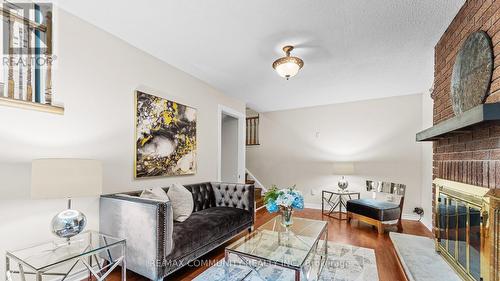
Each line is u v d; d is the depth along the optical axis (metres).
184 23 2.13
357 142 4.83
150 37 2.39
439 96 2.37
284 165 5.64
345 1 1.79
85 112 2.12
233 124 4.95
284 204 2.32
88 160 1.67
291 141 5.58
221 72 3.32
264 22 2.09
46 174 1.50
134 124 2.57
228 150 5.00
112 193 2.32
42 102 1.84
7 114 1.65
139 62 2.65
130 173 2.53
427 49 2.54
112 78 2.36
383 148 4.57
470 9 1.72
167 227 1.90
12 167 1.67
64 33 1.98
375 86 3.85
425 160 4.00
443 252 2.10
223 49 2.63
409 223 4.00
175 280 2.12
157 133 2.85
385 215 3.44
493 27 1.45
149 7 1.90
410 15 1.95
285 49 2.56
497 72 1.41
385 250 2.86
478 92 1.57
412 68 3.06
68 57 2.00
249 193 3.25
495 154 1.44
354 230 3.63
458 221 1.83
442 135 1.95
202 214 2.80
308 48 2.55
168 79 3.04
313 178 5.28
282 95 4.46
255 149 6.04
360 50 2.58
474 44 1.63
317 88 4.00
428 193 3.80
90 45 2.16
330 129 5.13
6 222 1.64
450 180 2.04
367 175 4.70
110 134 2.33
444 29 2.15
